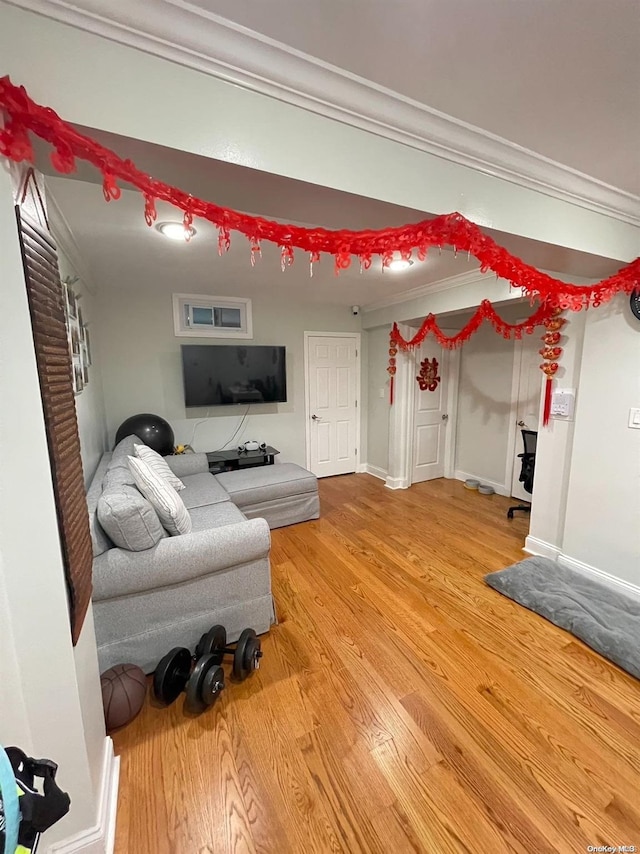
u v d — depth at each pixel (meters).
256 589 2.02
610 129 1.37
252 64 1.01
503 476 4.38
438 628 2.12
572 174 1.65
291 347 4.65
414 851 1.14
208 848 1.15
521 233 1.62
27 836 0.59
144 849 1.15
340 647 1.98
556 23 0.94
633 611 2.19
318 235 1.19
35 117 0.76
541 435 2.85
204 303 4.10
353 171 1.22
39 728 0.98
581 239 1.83
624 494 2.35
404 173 1.32
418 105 1.22
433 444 4.93
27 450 0.91
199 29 0.93
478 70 1.09
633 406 2.27
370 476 5.20
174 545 1.79
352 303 4.79
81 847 1.07
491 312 3.01
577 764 1.38
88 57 0.88
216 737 1.50
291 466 3.93
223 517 2.59
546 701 1.65
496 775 1.34
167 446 3.71
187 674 1.73
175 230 2.25
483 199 1.50
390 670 1.83
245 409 4.50
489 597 2.41
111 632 1.71
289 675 1.80
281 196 1.25
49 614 0.97
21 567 0.92
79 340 2.40
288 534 3.33
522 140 1.43
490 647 1.98
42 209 1.09
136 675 1.59
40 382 0.95
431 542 3.18
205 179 1.14
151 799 1.28
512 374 4.18
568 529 2.67
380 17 0.92
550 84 1.15
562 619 2.12
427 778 1.34
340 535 3.31
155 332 3.94
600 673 1.81
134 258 2.80
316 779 1.34
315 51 1.02
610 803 1.25
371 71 1.09
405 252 1.34
